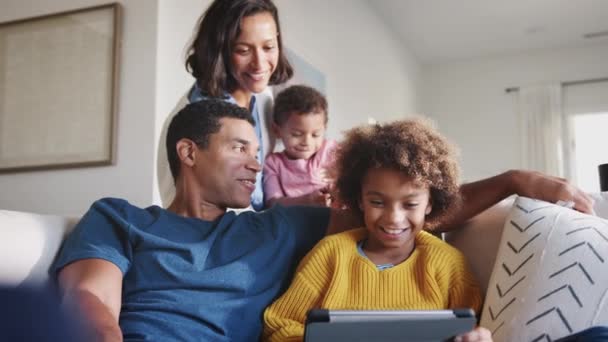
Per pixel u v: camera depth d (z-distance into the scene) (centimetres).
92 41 227
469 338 79
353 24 399
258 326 106
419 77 581
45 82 237
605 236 96
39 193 233
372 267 107
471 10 459
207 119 121
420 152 105
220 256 108
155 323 98
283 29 287
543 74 548
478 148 562
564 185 109
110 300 96
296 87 203
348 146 116
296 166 193
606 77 526
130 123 216
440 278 105
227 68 169
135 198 213
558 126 531
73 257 100
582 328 87
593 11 458
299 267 111
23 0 246
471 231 119
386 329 72
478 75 571
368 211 107
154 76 213
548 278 93
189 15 233
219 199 121
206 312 100
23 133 239
